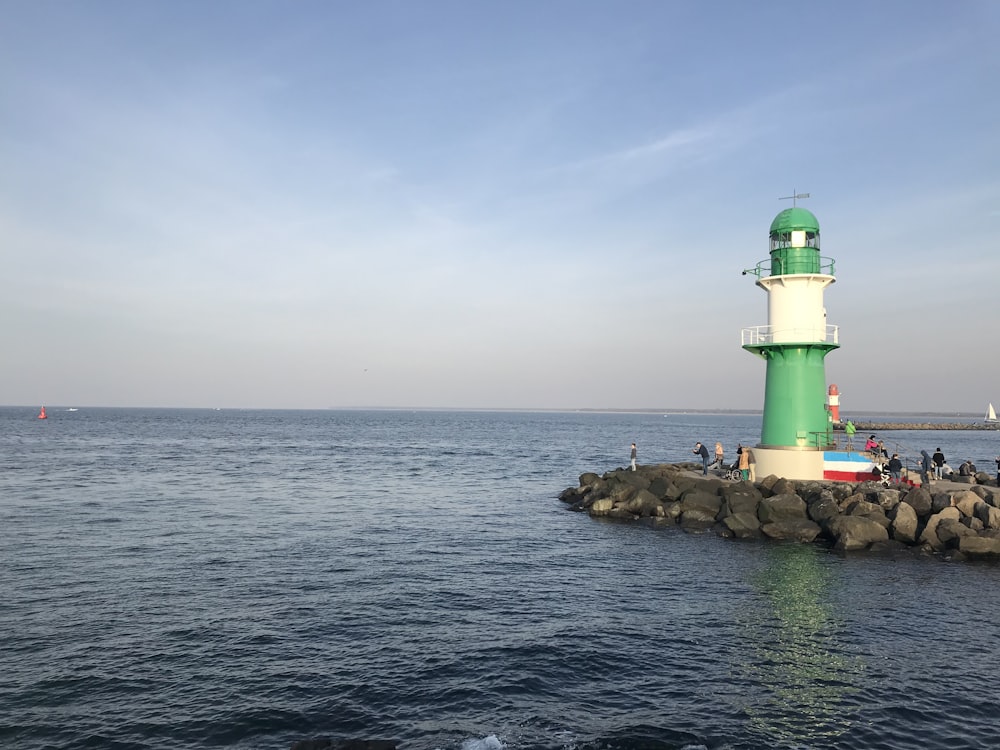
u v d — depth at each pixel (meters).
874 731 11.23
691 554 24.27
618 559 23.47
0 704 11.66
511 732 11.05
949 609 17.92
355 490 41.19
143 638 14.88
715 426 199.50
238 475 48.28
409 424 187.88
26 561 21.55
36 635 14.95
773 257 31.70
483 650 14.55
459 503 36.50
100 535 25.77
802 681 13.19
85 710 11.51
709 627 16.31
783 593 19.34
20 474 45.78
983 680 13.30
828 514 26.34
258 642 14.79
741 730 11.23
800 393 30.89
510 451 80.06
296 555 23.17
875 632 16.08
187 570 20.83
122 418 195.88
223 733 10.87
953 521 24.33
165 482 43.03
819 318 30.78
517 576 21.03
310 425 167.00
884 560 23.30
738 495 29.06
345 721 11.33
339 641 14.95
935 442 102.75
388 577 20.55
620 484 33.62
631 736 10.97
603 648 14.79
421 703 12.03
